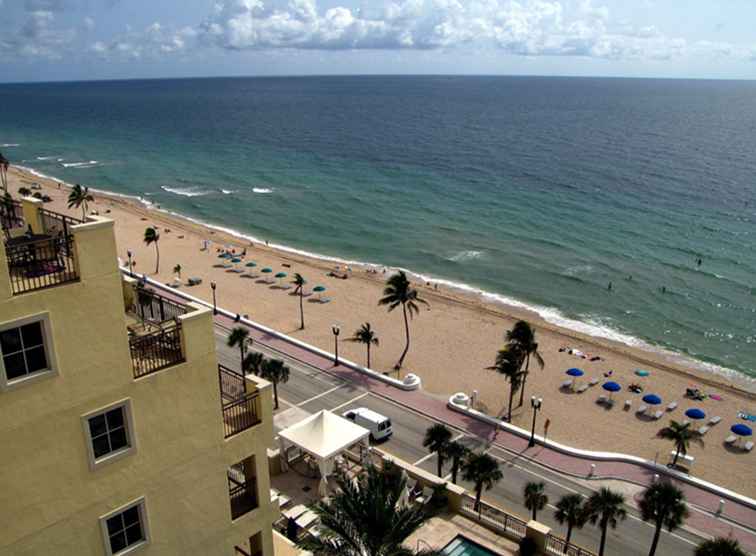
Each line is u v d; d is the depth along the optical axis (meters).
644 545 34.97
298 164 172.38
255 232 109.12
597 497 30.33
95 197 131.12
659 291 82.75
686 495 39.75
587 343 66.44
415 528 17.45
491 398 53.62
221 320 65.44
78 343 11.15
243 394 15.34
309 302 75.38
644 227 110.38
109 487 12.23
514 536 24.55
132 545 13.05
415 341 64.88
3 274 9.98
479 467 33.69
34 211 14.21
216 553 14.88
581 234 106.69
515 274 89.06
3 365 10.31
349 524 17.25
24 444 10.83
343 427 32.41
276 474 31.41
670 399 55.03
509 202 128.50
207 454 13.95
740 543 35.44
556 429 49.09
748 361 65.50
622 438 48.31
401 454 42.53
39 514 11.29
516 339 50.56
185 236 103.44
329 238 106.12
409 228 111.19
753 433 50.31
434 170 163.12
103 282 11.29
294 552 19.00
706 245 100.75
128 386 12.05
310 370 54.84
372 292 79.50
